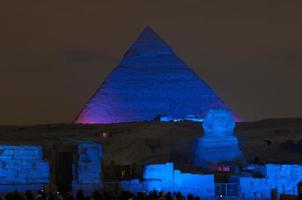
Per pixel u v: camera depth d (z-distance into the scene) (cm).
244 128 15200
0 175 6278
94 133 12888
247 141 12162
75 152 7162
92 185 6625
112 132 12706
